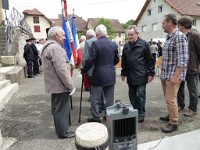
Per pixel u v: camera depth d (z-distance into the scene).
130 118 2.41
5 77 7.24
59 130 3.38
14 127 3.93
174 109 3.47
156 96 5.84
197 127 3.70
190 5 28.22
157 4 30.31
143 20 33.78
